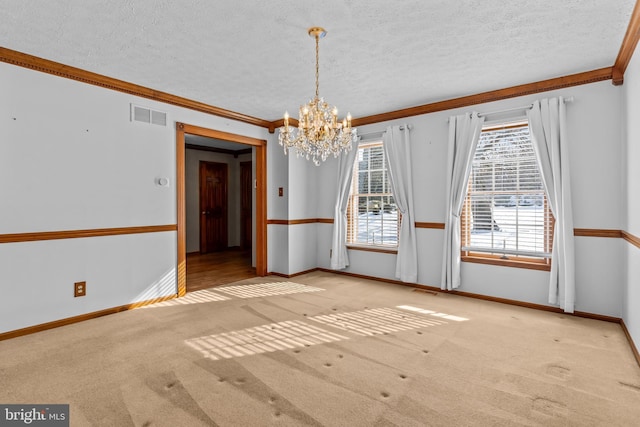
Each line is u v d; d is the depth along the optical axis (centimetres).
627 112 279
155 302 370
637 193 244
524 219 364
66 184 304
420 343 263
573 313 330
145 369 220
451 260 397
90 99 319
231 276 508
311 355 242
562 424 168
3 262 270
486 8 214
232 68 305
